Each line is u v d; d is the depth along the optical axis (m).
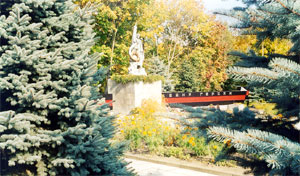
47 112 3.68
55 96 3.80
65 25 4.04
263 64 2.62
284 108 2.42
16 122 3.17
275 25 2.38
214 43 30.31
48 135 3.48
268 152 1.91
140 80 16.97
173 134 7.91
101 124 4.27
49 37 3.79
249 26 2.58
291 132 2.44
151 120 8.98
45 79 3.69
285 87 2.06
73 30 4.27
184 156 7.11
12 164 3.21
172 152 7.39
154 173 6.28
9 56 3.38
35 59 3.45
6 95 3.66
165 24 32.62
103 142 4.09
